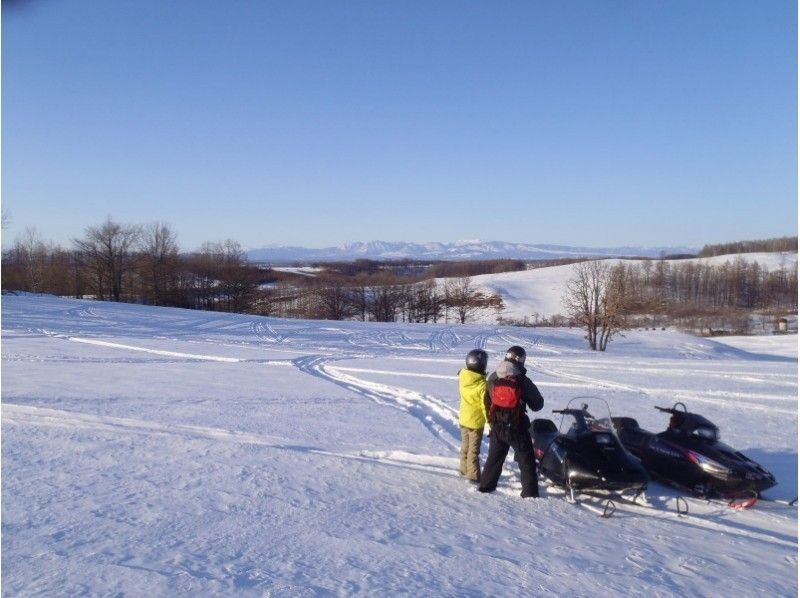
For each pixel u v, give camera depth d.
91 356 20.47
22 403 11.11
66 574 4.35
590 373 19.80
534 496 6.97
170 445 8.45
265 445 8.77
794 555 5.68
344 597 4.19
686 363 23.55
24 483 6.49
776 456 9.28
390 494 6.87
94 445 8.23
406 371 19.25
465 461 7.59
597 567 5.11
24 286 67.81
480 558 5.14
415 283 81.44
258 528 5.52
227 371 18.06
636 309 61.16
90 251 67.38
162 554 4.79
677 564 5.29
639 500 7.01
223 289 70.88
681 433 7.60
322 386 15.55
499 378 7.06
